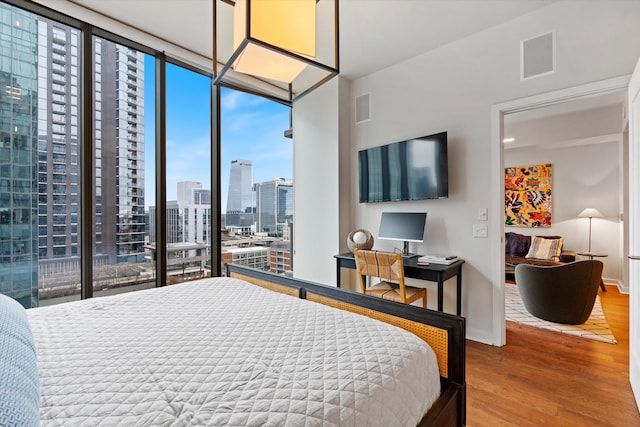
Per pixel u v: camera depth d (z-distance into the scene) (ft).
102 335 3.89
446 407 3.63
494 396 6.18
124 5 7.52
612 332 9.39
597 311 11.35
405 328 4.47
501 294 8.48
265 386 2.78
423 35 8.93
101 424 2.31
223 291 5.87
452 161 9.36
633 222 6.25
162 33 8.68
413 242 10.23
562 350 8.21
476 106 8.87
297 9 5.20
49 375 2.98
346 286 11.62
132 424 2.32
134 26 8.36
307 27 5.31
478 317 8.88
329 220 11.73
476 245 8.91
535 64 7.87
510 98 8.27
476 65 8.86
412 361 3.43
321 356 3.34
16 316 3.36
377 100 11.17
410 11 7.86
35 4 6.94
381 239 11.09
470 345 8.57
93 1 7.37
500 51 8.43
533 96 7.89
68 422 2.33
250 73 6.35
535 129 15.26
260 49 5.37
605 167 15.88
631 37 6.68
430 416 3.43
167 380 2.90
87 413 2.44
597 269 9.47
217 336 3.86
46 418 2.37
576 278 9.58
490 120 8.62
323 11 7.81
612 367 7.28
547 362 7.55
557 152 17.16
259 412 2.44
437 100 9.65
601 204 15.99
